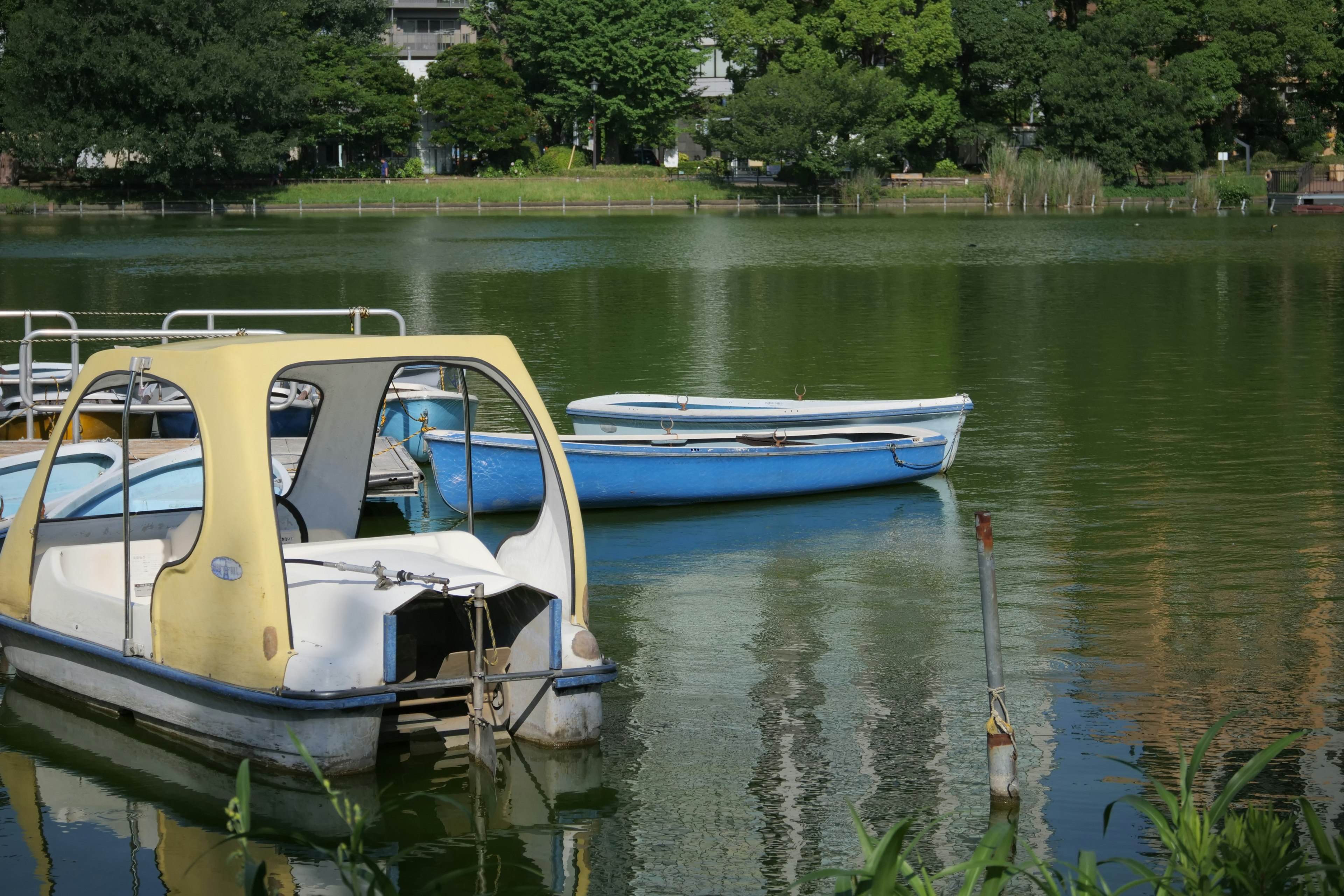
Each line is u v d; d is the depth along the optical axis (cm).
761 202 8362
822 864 552
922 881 409
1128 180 8831
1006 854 408
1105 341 2411
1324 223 6188
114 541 811
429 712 673
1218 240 5153
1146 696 745
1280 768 645
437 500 1280
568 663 661
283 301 3000
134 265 4044
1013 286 3444
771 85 8369
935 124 8881
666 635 869
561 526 696
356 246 4888
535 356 2197
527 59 8700
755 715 720
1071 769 645
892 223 6525
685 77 8719
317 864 554
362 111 8244
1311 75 9156
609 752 665
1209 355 2222
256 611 623
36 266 4000
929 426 1376
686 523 1191
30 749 671
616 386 1902
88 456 1086
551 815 595
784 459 1254
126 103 7400
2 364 2030
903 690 759
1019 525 1163
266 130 7888
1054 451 1480
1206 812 466
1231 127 9431
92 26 7175
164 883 538
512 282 3503
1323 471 1353
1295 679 770
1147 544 1088
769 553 1084
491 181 8156
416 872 547
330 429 827
